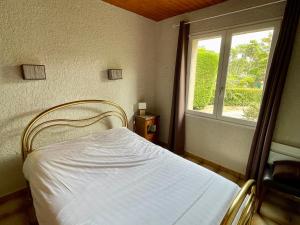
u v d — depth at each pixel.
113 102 2.80
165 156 1.84
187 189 1.33
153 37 3.20
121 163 1.68
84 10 2.25
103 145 2.02
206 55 2.71
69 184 1.36
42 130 2.11
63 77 2.20
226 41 2.38
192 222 1.03
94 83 2.52
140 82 3.15
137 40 2.94
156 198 1.23
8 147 1.92
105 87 2.66
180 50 2.75
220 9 2.37
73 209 1.11
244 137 2.37
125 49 2.80
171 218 1.06
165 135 3.43
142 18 2.93
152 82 3.38
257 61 2.21
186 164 1.69
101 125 2.69
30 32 1.89
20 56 1.86
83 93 2.42
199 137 2.88
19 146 1.99
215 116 2.65
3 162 1.91
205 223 1.02
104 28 2.49
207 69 2.72
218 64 2.51
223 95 2.52
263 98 1.99
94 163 1.66
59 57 2.13
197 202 1.19
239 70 2.37
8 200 1.98
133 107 3.13
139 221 1.04
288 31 1.77
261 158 2.03
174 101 2.96
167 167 1.63
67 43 2.17
